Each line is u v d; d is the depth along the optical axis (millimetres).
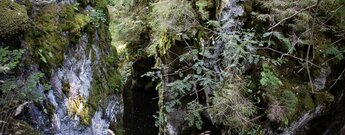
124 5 7605
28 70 2365
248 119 4719
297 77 4859
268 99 4625
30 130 2158
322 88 4785
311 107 4668
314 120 5012
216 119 5012
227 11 4961
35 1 2734
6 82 2174
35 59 2451
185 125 5750
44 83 2469
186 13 5469
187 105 5566
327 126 4918
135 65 8203
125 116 7965
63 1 2998
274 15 4766
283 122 4508
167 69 5875
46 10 2787
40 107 2391
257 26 4941
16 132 2086
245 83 4859
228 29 4996
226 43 4773
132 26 7543
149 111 8117
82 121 2889
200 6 5273
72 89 2832
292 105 4523
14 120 2143
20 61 2305
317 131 5012
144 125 7879
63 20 2871
